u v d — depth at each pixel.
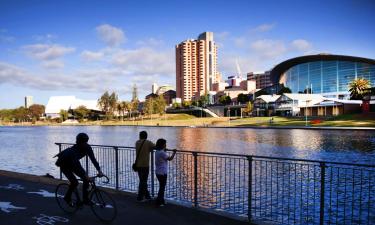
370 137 49.16
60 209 8.46
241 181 17.72
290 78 182.00
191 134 71.12
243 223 7.24
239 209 12.27
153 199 9.35
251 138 53.03
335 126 76.81
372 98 104.00
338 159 27.94
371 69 142.62
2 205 8.86
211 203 13.02
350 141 43.47
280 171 21.05
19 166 30.53
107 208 7.35
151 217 7.64
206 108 195.25
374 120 81.19
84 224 7.25
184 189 14.14
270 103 147.75
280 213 12.70
